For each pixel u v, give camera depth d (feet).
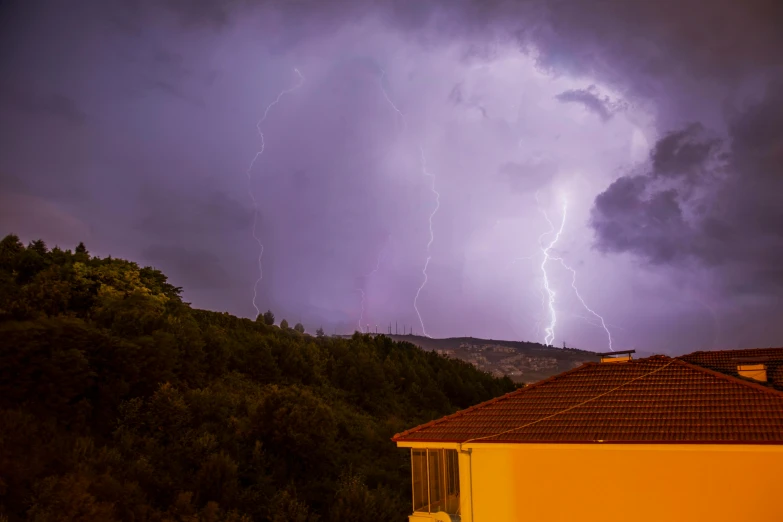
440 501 48.67
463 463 46.78
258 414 93.56
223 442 87.45
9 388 76.74
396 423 129.80
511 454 45.85
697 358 61.16
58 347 84.99
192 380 105.91
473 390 182.19
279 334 177.58
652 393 47.93
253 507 76.59
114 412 85.15
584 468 43.96
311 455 92.12
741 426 41.22
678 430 42.22
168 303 138.00
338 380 144.77
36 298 105.70
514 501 45.09
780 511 39.29
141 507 64.90
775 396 44.19
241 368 125.59
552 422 46.88
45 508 56.80
